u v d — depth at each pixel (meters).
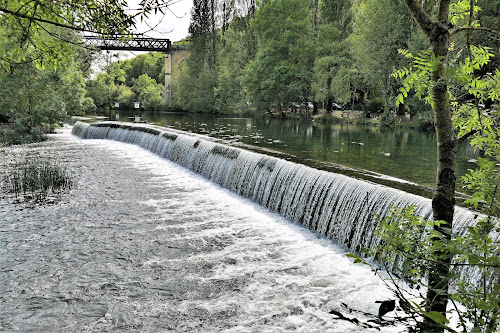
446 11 3.07
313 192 10.30
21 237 9.49
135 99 69.62
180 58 62.94
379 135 23.42
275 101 41.00
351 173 10.55
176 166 18.25
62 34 21.36
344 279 7.47
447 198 3.08
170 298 6.94
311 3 44.62
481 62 3.63
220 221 10.76
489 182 2.96
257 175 12.77
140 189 14.00
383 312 2.33
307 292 7.03
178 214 11.33
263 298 6.89
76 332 6.03
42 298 6.93
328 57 35.69
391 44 30.31
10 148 22.20
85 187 14.05
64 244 9.14
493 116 3.44
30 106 26.89
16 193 13.04
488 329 2.17
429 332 2.16
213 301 6.82
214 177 15.44
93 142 25.52
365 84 38.91
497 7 20.94
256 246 9.09
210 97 53.59
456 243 2.48
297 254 8.65
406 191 8.59
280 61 39.34
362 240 8.59
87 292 7.12
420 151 16.89
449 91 3.53
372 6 30.97
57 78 26.92
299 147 18.11
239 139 21.12
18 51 5.87
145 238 9.54
